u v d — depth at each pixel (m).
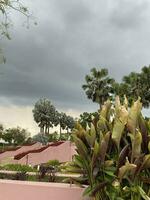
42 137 56.34
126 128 5.99
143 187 5.96
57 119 78.00
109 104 6.29
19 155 26.59
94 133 5.98
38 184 7.07
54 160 24.44
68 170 6.23
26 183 7.13
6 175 16.33
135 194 5.86
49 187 6.90
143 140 5.93
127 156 5.86
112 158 6.02
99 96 62.06
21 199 7.04
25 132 72.56
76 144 6.05
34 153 26.41
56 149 26.00
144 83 56.88
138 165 5.77
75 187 6.77
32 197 6.98
